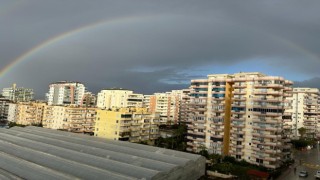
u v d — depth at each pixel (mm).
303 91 155500
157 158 52188
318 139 150375
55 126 135625
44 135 76625
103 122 105375
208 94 97500
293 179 74438
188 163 49688
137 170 42344
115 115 102375
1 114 187250
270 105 83562
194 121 99375
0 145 59906
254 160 84250
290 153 97625
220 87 94875
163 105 170875
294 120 149625
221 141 92188
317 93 153625
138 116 109062
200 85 99812
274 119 82750
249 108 87438
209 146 94625
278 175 77750
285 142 90750
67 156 51094
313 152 118375
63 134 79125
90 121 138000
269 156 81500
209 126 95562
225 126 93750
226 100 94375
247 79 89062
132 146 63312
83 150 57781
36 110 152625
